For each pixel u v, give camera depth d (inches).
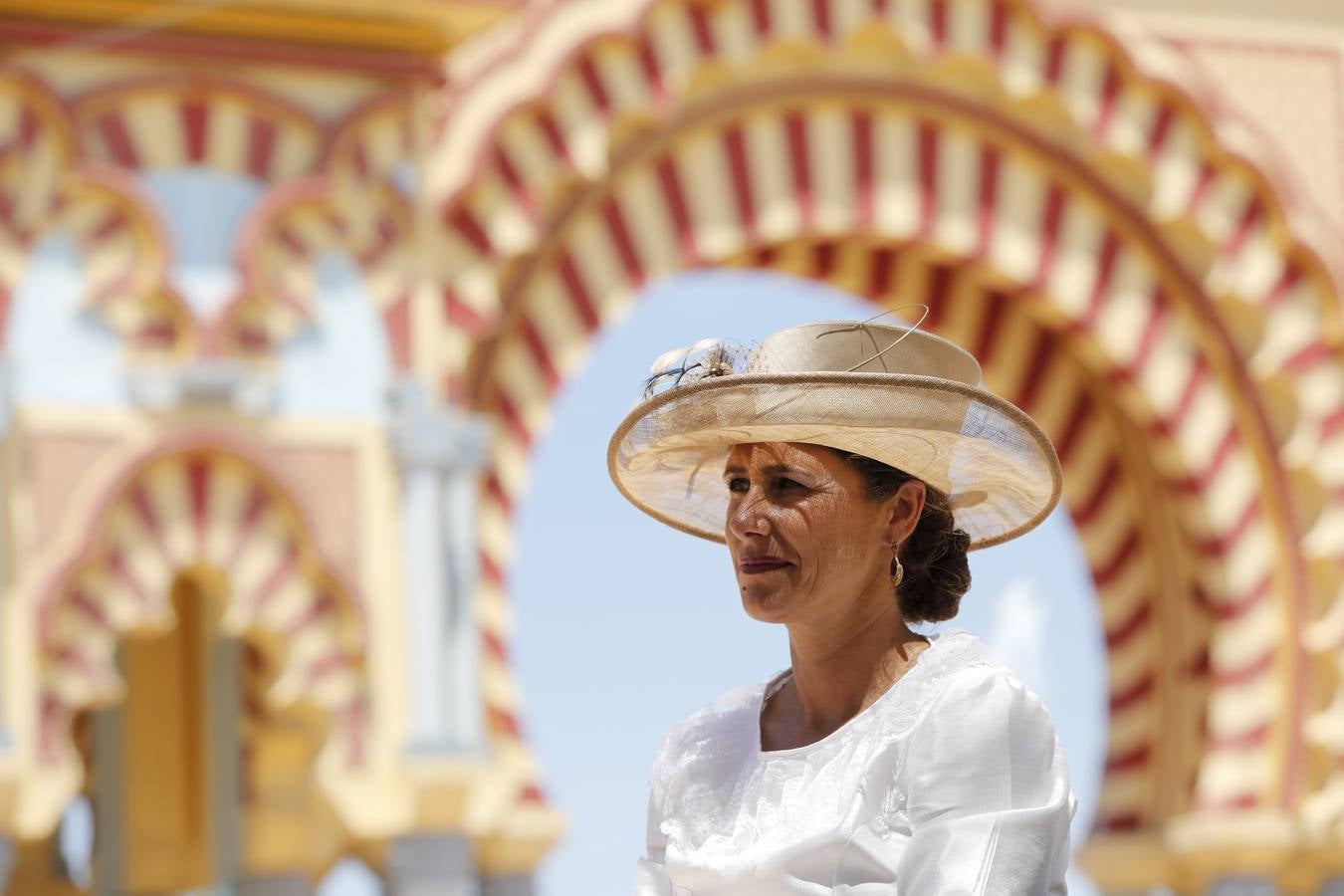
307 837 690.2
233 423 627.2
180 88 633.6
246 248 631.8
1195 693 818.2
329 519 631.8
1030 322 847.7
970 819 198.2
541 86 711.7
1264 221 808.9
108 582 612.1
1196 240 802.8
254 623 623.2
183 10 629.6
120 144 629.6
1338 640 782.5
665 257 742.5
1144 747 831.7
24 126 623.8
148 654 740.0
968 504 227.3
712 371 224.4
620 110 729.6
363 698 628.4
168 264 625.6
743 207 755.4
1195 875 788.6
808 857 203.6
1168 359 802.2
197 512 622.5
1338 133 817.5
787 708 223.3
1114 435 849.5
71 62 629.0
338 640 630.5
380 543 636.7
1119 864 810.2
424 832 621.3
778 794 211.2
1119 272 800.9
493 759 661.9
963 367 219.3
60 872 789.9
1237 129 805.9
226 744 704.4
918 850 199.0
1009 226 789.2
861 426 208.1
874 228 770.8
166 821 750.5
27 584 602.5
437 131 703.1
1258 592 798.5
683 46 741.3
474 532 643.5
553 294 727.1
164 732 746.8
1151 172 795.4
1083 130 788.6
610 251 735.1
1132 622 843.4
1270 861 770.2
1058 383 854.5
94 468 613.6
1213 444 802.8
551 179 718.5
